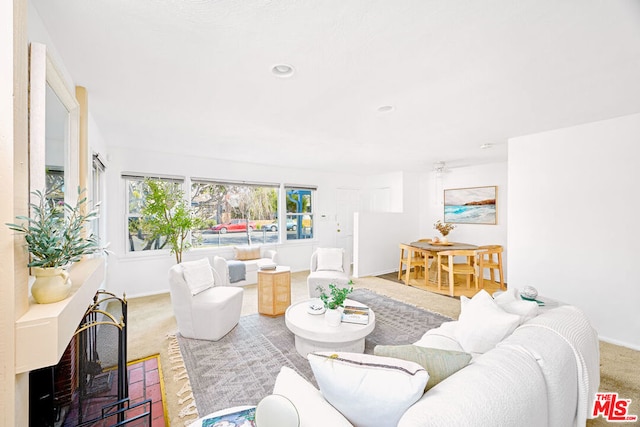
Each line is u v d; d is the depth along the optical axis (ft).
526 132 10.87
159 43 5.14
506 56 5.53
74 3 4.09
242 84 6.81
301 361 8.00
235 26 4.65
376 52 5.41
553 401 3.88
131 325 10.51
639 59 5.60
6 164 3.04
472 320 6.13
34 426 4.70
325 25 4.61
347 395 3.36
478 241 18.70
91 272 5.45
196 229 16.31
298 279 18.13
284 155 15.79
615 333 9.17
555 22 4.48
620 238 9.07
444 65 5.90
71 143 6.38
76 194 6.40
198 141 12.59
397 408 3.15
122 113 8.90
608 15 4.28
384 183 22.75
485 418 2.87
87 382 6.55
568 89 7.04
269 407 3.07
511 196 11.64
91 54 5.50
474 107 8.25
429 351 4.11
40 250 3.54
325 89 7.06
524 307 6.17
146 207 14.05
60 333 3.30
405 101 7.85
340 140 12.22
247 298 13.87
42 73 4.13
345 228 23.18
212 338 9.20
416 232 22.02
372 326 8.30
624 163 8.98
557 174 10.39
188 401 6.33
